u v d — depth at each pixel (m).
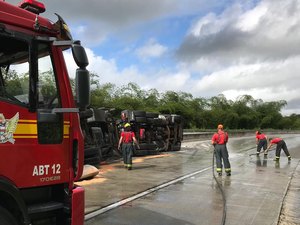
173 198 9.19
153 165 16.16
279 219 7.46
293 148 30.95
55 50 4.23
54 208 4.22
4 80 3.88
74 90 3.99
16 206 3.81
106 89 33.16
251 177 13.24
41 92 4.09
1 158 3.72
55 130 4.19
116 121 17.59
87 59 3.97
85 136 13.81
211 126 63.66
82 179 5.83
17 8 3.95
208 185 11.27
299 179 13.15
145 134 21.23
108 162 16.61
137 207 8.14
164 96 51.31
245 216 7.59
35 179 3.99
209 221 7.14
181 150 25.69
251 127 76.88
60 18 4.14
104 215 7.40
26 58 4.00
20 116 3.89
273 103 84.19
